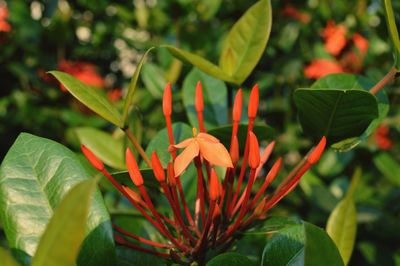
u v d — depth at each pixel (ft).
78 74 2.64
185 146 1.10
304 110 1.24
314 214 2.04
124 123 1.19
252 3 2.80
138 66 1.15
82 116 2.46
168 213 1.33
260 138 1.29
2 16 2.62
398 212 2.23
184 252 1.16
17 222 1.07
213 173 1.08
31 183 1.09
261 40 1.29
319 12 2.68
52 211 1.08
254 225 1.23
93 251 1.07
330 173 2.26
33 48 2.69
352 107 1.19
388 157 2.21
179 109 2.08
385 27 1.66
